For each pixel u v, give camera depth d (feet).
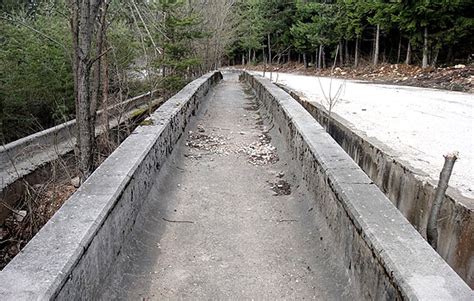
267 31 122.62
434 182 12.32
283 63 137.90
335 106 30.71
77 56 13.91
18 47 34.24
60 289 5.66
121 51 32.32
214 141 23.35
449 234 10.81
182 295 8.69
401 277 5.74
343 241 8.80
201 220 12.52
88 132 14.58
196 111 30.96
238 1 101.96
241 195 14.73
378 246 6.68
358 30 82.28
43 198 16.60
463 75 49.14
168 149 16.89
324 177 10.91
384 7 66.90
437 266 6.01
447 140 18.80
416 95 39.37
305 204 12.98
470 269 9.75
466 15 56.44
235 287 9.02
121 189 9.30
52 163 19.29
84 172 14.65
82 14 13.51
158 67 34.27
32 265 5.92
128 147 12.71
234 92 54.95
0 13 39.78
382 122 23.61
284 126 20.79
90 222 7.35
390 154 15.94
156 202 12.96
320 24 93.86
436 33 58.70
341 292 8.31
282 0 116.67
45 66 32.22
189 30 46.09
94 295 7.20
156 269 9.67
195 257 10.28
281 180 16.44
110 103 29.94
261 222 12.46
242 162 19.07
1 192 16.88
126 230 9.68
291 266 9.93
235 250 10.69
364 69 82.38
